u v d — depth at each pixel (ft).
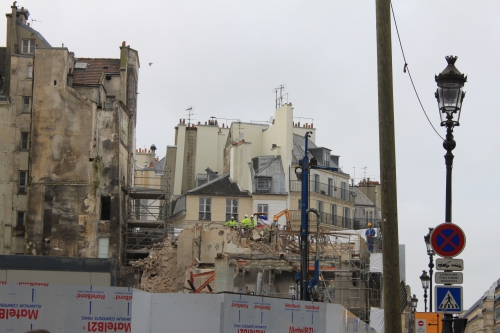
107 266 91.61
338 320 91.91
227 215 262.47
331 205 282.15
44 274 89.92
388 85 64.90
